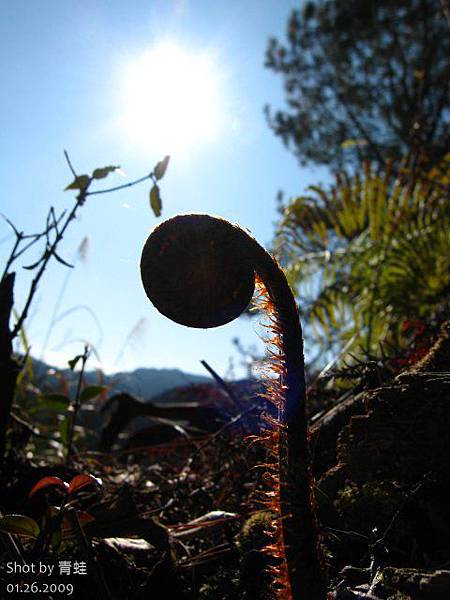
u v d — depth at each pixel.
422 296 0.62
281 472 0.15
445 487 0.22
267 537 0.23
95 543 0.24
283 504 0.15
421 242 0.66
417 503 0.22
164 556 0.23
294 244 0.67
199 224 0.16
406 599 0.18
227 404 0.53
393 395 0.23
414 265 0.64
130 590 0.23
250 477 0.31
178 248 0.16
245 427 0.33
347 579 0.20
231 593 0.22
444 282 0.63
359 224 0.72
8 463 0.32
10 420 0.35
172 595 0.22
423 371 0.28
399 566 0.20
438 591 0.18
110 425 0.58
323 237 0.71
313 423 0.32
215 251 0.16
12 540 0.21
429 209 0.71
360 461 0.23
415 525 0.21
